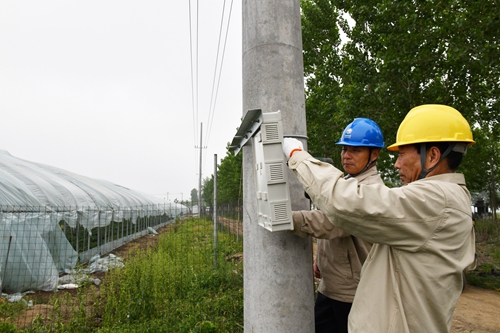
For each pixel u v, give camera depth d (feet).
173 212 142.92
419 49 26.68
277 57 7.47
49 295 26.55
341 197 5.28
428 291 5.11
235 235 50.90
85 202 47.73
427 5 26.11
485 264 36.24
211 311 18.19
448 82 27.22
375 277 5.57
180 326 16.06
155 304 18.93
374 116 29.43
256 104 7.46
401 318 5.19
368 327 5.37
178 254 32.78
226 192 118.21
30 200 34.73
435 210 5.09
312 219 7.16
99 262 37.11
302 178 5.85
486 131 40.06
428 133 5.84
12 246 27.89
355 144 8.04
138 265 24.31
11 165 41.01
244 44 7.87
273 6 7.60
